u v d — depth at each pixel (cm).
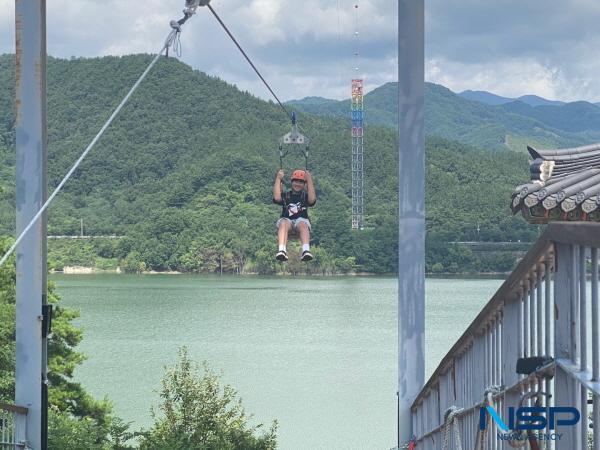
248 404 8088
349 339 12812
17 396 1359
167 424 3406
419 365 1355
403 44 1338
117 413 7531
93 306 16988
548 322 637
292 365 10431
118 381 9169
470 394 962
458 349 994
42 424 1377
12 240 4419
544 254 632
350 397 8438
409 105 1340
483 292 19262
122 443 2581
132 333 13225
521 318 752
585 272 559
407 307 1348
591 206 799
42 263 1359
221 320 14950
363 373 9850
